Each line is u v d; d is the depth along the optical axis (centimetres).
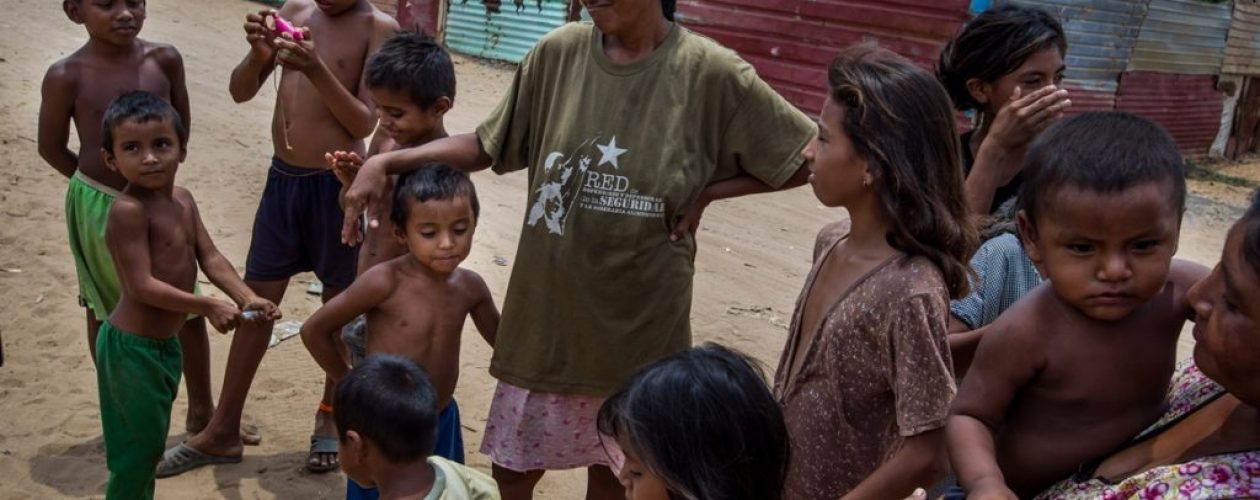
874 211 209
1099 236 162
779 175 297
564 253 297
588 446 319
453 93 350
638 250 293
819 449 215
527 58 309
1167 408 178
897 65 206
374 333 324
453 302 327
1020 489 185
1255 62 1608
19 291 545
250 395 469
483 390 495
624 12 277
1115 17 1274
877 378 206
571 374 308
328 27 427
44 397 448
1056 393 178
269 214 425
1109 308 167
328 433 416
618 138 289
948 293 204
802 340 225
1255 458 144
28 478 390
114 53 406
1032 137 245
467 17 1572
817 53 1193
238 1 1719
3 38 1164
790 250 775
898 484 197
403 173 311
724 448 163
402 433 254
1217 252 995
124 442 341
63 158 411
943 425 194
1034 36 262
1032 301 182
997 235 254
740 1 1238
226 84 1113
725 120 295
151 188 336
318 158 416
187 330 411
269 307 343
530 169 312
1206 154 1595
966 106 283
